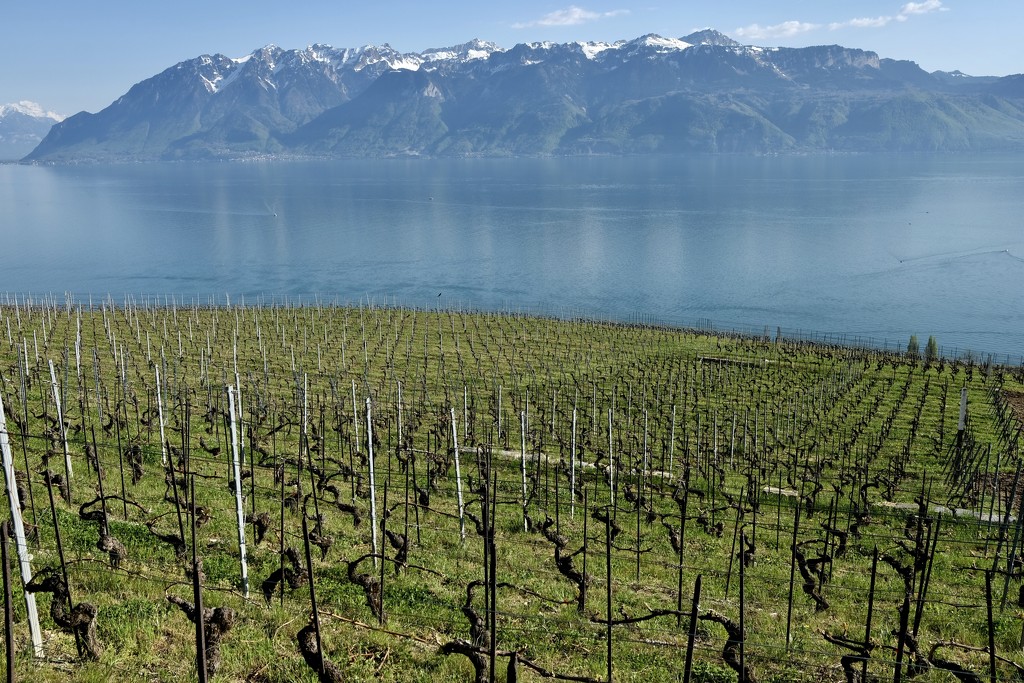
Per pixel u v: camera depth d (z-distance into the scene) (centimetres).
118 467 3084
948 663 1714
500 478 3725
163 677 1435
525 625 1872
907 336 14850
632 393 6450
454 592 2036
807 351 9244
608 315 16288
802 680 1736
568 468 3919
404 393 5938
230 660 1528
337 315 10075
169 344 7400
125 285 19212
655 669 1716
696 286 19650
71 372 5503
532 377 6931
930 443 5225
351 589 1948
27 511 2144
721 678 1706
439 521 2797
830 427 5572
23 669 1359
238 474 1842
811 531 3142
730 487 3944
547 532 2272
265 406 4416
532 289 19238
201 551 2080
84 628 1452
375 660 1609
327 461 3634
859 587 2455
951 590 2467
